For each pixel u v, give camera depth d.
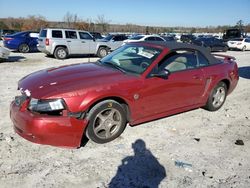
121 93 3.84
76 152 3.66
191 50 4.98
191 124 4.86
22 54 16.28
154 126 4.64
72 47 14.91
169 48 4.58
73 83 3.68
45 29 14.58
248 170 3.47
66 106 3.43
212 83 5.23
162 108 4.51
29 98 3.53
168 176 3.25
